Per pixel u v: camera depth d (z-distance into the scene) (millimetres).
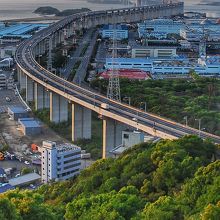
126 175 145125
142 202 122062
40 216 101000
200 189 119875
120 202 119188
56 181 195125
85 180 153125
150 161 148125
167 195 129000
